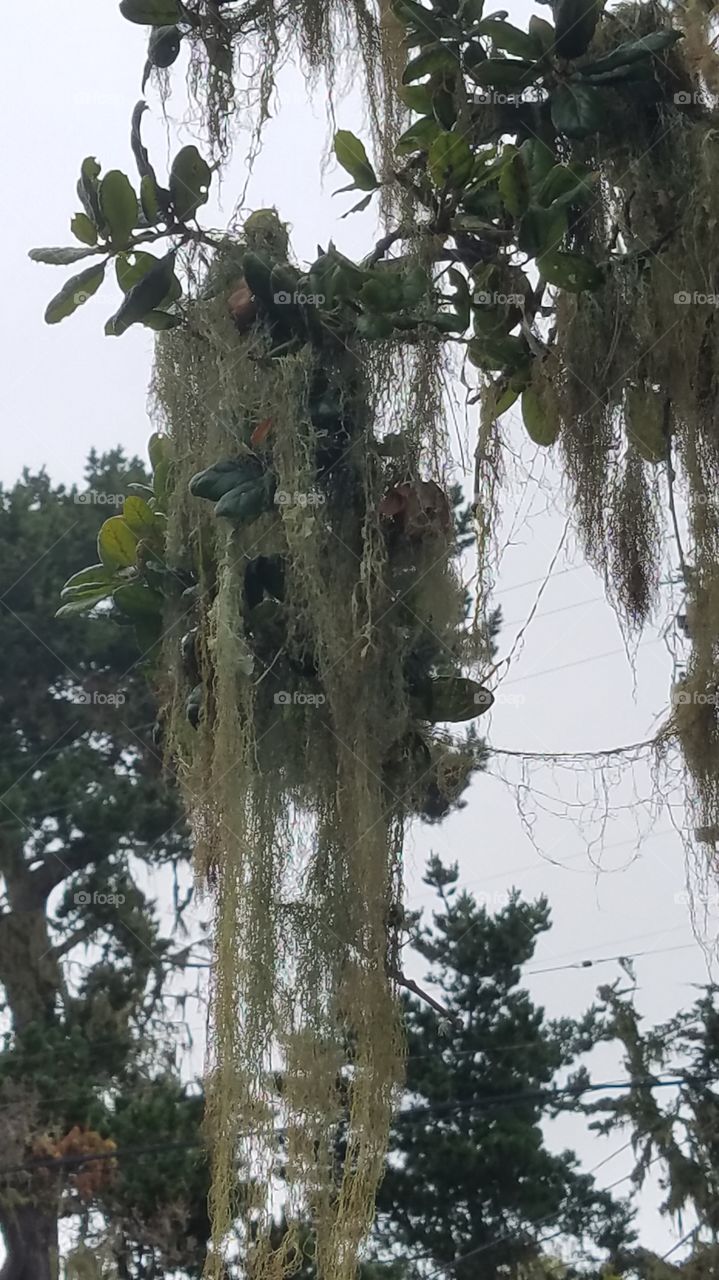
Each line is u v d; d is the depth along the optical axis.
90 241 2.01
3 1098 6.21
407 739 2.04
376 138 2.16
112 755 7.68
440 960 8.51
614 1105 7.50
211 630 2.02
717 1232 6.64
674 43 2.16
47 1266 6.33
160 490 2.23
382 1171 1.89
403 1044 1.95
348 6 2.16
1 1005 7.20
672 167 2.16
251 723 1.95
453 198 1.98
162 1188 5.86
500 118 2.09
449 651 2.03
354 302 1.97
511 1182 8.30
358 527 2.00
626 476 2.19
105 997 6.68
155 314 2.03
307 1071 1.92
